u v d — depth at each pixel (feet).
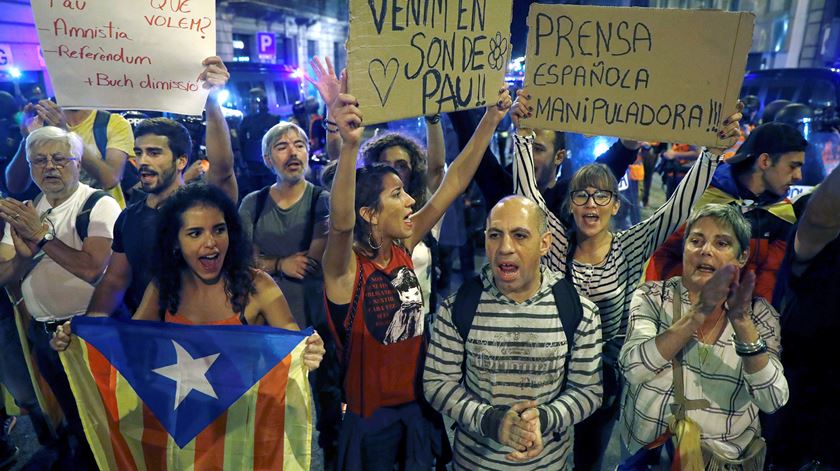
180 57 7.01
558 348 5.96
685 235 5.90
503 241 5.74
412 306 6.70
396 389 6.63
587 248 7.45
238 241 6.56
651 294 6.15
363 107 5.86
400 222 6.51
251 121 23.47
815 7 68.74
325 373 8.29
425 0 6.08
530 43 7.21
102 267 8.36
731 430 5.72
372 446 6.66
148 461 6.89
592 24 6.82
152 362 6.72
